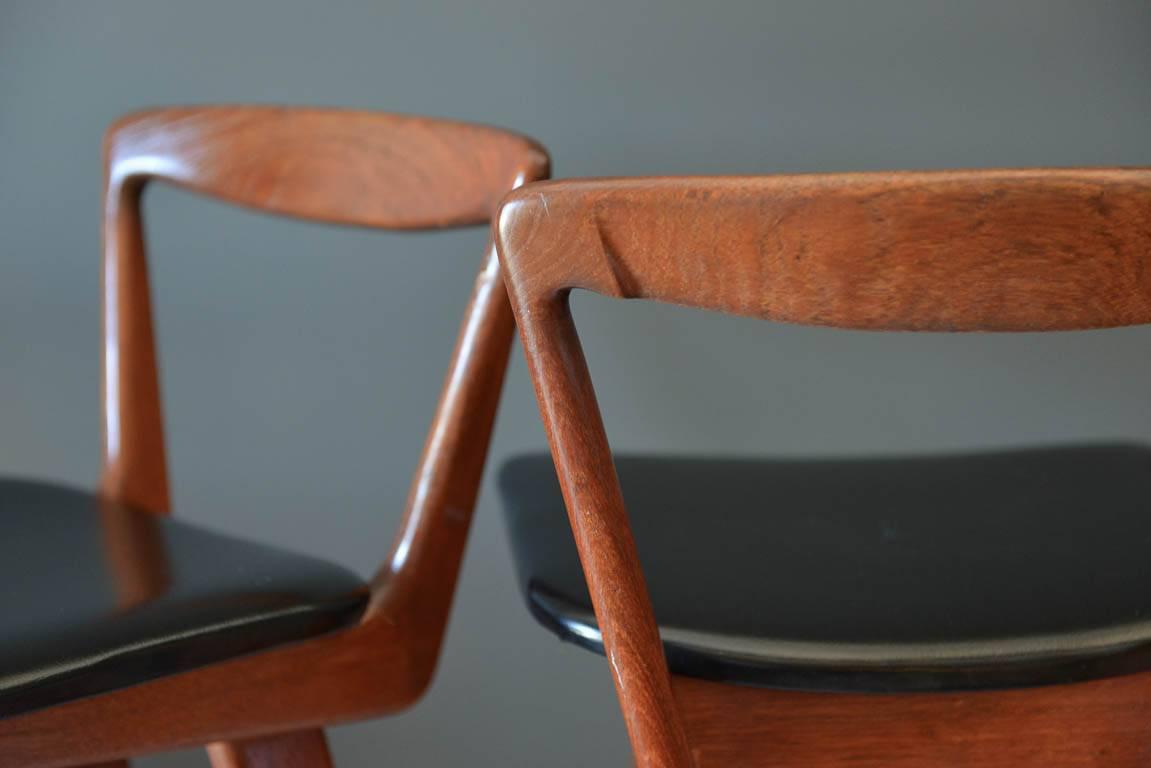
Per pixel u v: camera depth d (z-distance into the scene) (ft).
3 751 2.20
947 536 2.44
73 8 4.17
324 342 4.26
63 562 2.59
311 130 3.15
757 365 4.06
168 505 3.43
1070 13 3.72
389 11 4.01
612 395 4.14
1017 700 1.97
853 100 3.83
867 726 1.98
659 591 2.16
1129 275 1.41
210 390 4.34
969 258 1.43
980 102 3.79
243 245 4.25
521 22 3.95
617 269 1.57
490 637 4.39
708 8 3.85
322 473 4.34
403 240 4.17
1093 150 3.77
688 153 3.92
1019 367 3.96
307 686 2.55
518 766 4.46
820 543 2.41
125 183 3.41
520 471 2.97
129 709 2.32
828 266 1.47
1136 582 2.13
